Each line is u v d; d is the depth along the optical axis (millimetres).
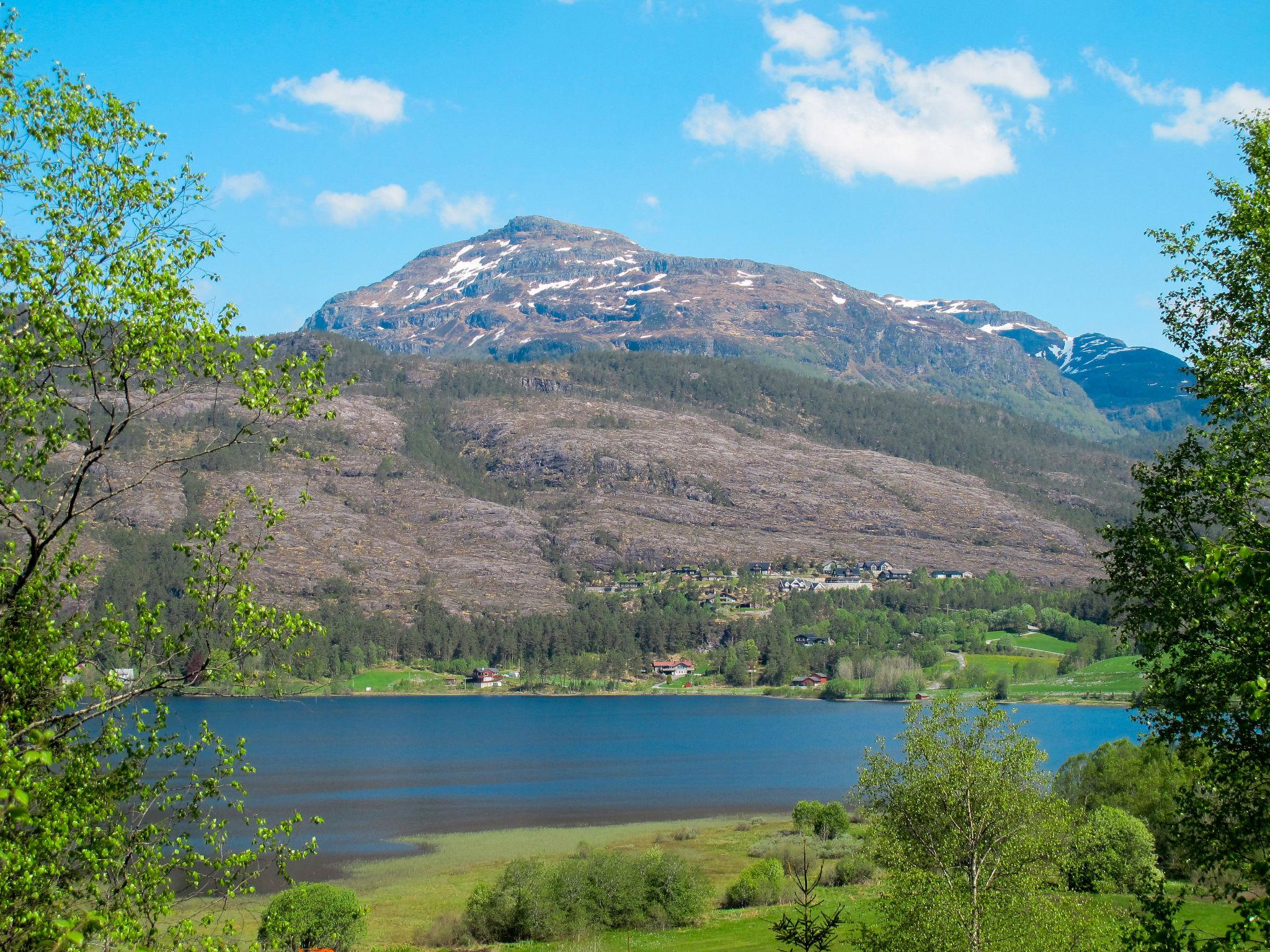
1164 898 23703
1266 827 23297
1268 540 22391
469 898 69438
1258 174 25891
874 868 68812
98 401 19234
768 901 65812
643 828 102312
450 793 123188
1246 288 25656
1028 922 34438
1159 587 25594
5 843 16891
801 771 142375
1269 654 22422
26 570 18953
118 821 20062
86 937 16906
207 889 20297
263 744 169500
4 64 19297
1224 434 25297
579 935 58625
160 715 20625
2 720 17641
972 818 37188
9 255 18594
